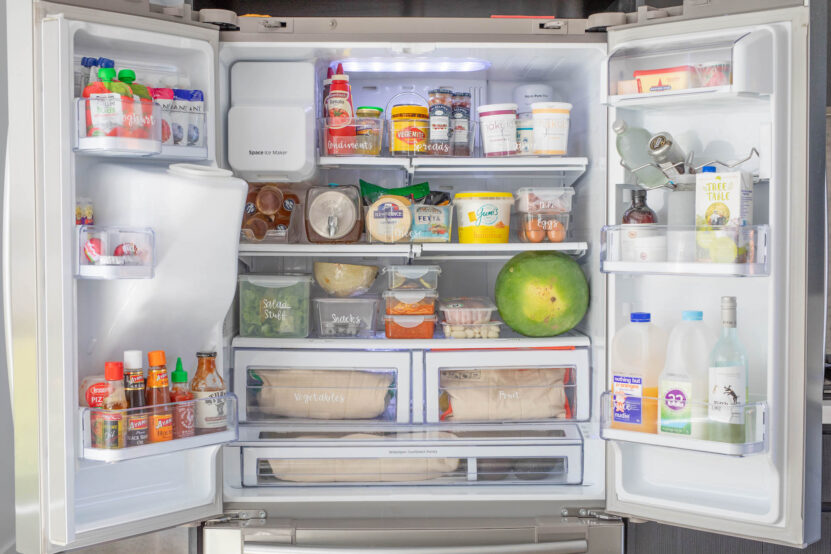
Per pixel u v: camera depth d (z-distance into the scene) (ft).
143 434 5.18
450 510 6.36
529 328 6.77
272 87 6.47
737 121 5.89
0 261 6.22
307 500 6.29
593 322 6.79
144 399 5.39
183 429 5.43
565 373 6.77
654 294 6.24
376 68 6.94
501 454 6.54
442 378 6.73
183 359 6.05
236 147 6.39
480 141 7.34
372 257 7.52
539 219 6.74
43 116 5.05
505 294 6.77
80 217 5.31
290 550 6.03
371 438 6.53
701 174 5.48
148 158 5.76
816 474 5.53
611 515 6.25
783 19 5.39
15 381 5.25
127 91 5.13
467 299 7.18
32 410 5.21
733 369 5.35
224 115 6.48
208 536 6.14
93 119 4.99
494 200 6.75
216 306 5.85
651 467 6.24
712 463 6.01
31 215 5.13
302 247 6.57
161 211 5.45
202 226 5.52
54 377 5.08
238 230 5.70
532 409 6.72
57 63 4.98
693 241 5.41
